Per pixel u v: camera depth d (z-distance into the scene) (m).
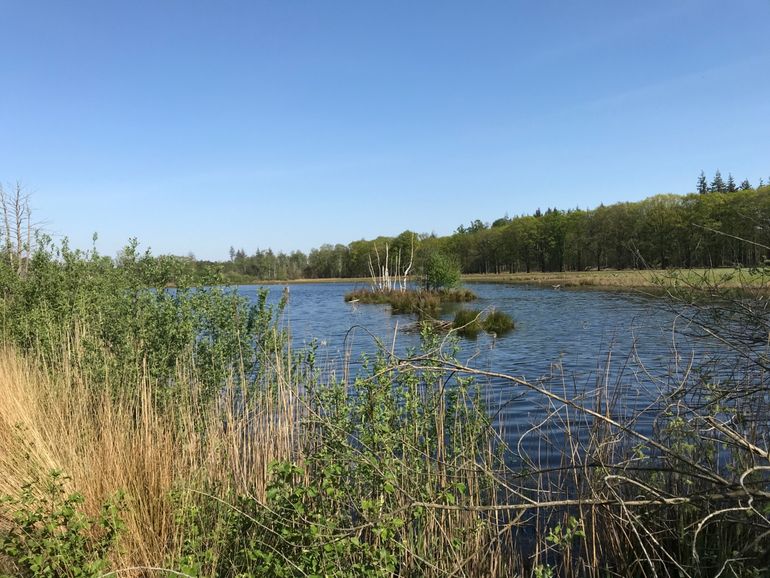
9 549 3.60
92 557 3.69
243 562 3.65
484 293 48.03
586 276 53.38
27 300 13.06
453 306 35.03
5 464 5.50
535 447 6.60
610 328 18.75
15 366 9.04
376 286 53.78
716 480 3.03
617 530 4.21
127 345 7.73
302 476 4.51
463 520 4.25
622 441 4.72
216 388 7.04
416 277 51.22
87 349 8.56
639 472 4.21
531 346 17.16
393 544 3.62
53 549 3.50
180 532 4.18
